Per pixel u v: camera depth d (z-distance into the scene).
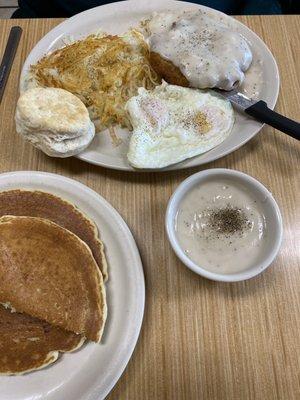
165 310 0.29
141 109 0.35
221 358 0.27
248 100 0.35
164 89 0.37
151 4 0.42
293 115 0.37
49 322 0.27
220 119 0.35
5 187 0.31
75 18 0.41
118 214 0.30
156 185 0.34
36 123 0.31
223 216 0.30
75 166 0.34
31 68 0.38
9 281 0.27
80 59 0.39
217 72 0.35
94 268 0.28
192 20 0.39
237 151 0.35
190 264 0.27
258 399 0.26
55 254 0.28
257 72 0.38
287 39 0.42
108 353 0.26
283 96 0.38
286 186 0.34
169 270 0.30
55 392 0.25
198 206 0.30
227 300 0.29
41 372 0.26
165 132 0.34
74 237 0.28
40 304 0.27
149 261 0.30
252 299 0.29
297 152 0.35
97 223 0.30
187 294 0.29
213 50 0.37
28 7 0.53
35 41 0.42
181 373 0.27
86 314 0.27
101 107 0.37
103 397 0.25
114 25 0.42
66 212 0.30
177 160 0.32
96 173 0.34
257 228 0.29
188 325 0.28
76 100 0.33
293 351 0.27
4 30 0.42
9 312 0.28
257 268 0.27
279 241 0.27
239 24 0.40
